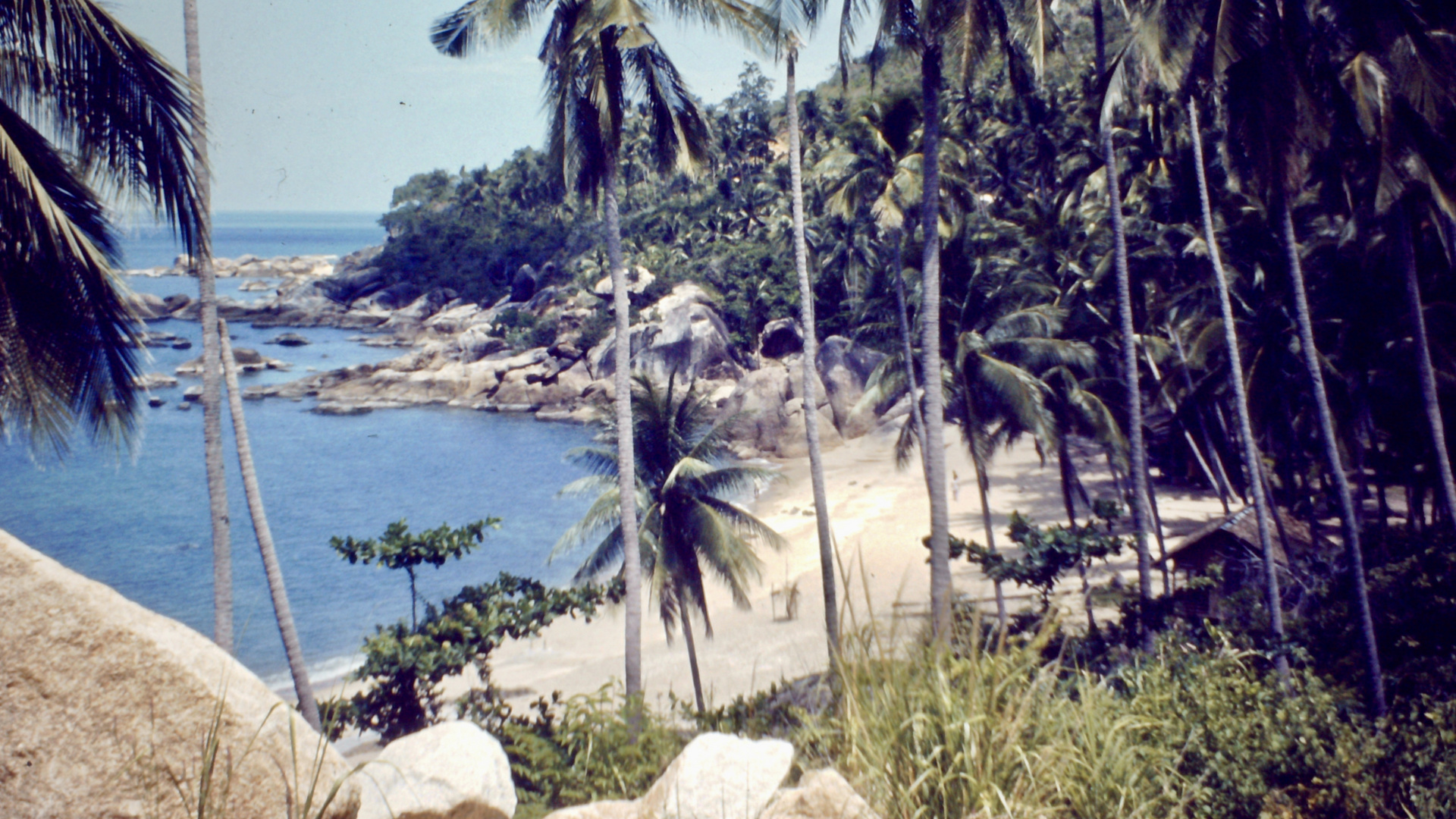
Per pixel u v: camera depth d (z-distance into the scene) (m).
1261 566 24.50
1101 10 20.50
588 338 81.75
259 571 40.94
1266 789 6.83
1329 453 16.94
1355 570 16.09
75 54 7.41
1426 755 7.69
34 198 7.25
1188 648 10.37
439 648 16.02
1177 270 35.34
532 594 17.80
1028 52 18.05
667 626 25.84
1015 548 35.94
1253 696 8.12
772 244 80.88
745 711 7.86
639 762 7.02
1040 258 37.31
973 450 28.52
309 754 2.92
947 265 29.25
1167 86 15.48
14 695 2.59
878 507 45.41
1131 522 38.28
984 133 64.38
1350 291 25.83
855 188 29.88
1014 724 3.39
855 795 3.34
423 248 131.62
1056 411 29.64
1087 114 45.12
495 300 118.44
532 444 67.94
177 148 7.98
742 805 3.46
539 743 7.71
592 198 19.53
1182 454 44.16
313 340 118.00
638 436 24.67
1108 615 26.34
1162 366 38.47
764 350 75.56
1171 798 3.94
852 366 63.03
